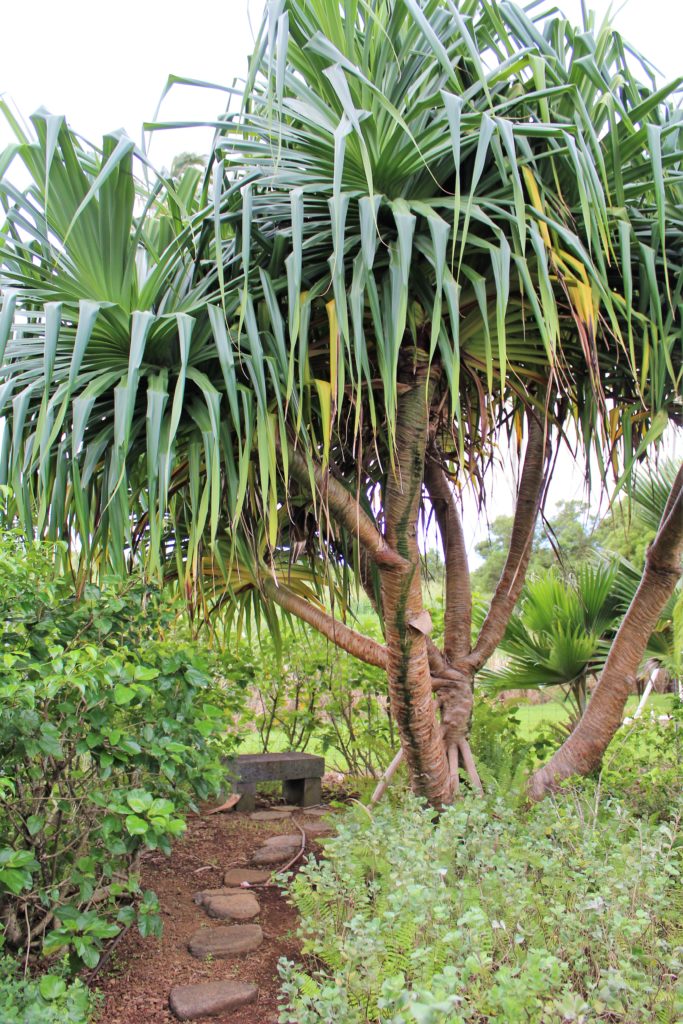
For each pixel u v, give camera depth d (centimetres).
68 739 217
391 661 277
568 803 264
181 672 240
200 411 231
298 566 369
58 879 233
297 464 250
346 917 217
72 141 226
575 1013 134
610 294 241
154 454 202
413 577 269
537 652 433
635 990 160
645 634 319
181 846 368
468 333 265
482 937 181
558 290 252
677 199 277
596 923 177
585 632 427
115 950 244
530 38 248
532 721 642
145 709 227
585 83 256
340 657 500
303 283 244
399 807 309
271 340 231
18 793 218
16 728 191
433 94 216
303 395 246
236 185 227
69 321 233
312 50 214
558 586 433
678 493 304
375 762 525
